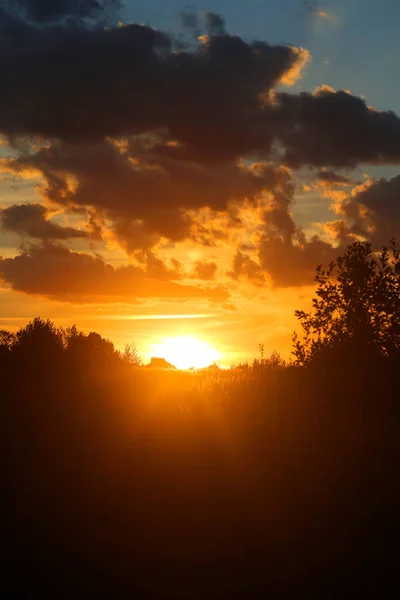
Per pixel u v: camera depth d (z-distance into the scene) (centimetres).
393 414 1496
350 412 1473
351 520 854
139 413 1471
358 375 1578
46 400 1584
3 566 721
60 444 1217
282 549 771
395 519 856
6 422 1351
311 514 875
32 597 660
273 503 914
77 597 662
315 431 1313
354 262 1831
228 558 748
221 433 1295
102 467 1076
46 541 786
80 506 899
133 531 818
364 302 1816
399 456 1143
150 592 675
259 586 688
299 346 1852
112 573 712
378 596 670
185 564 734
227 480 1010
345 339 1762
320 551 765
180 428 1328
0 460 1098
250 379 1769
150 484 993
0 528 818
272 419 1380
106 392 1714
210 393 1662
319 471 1054
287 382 1623
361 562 739
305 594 674
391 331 1783
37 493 947
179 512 880
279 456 1142
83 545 777
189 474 1038
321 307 1858
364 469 1060
